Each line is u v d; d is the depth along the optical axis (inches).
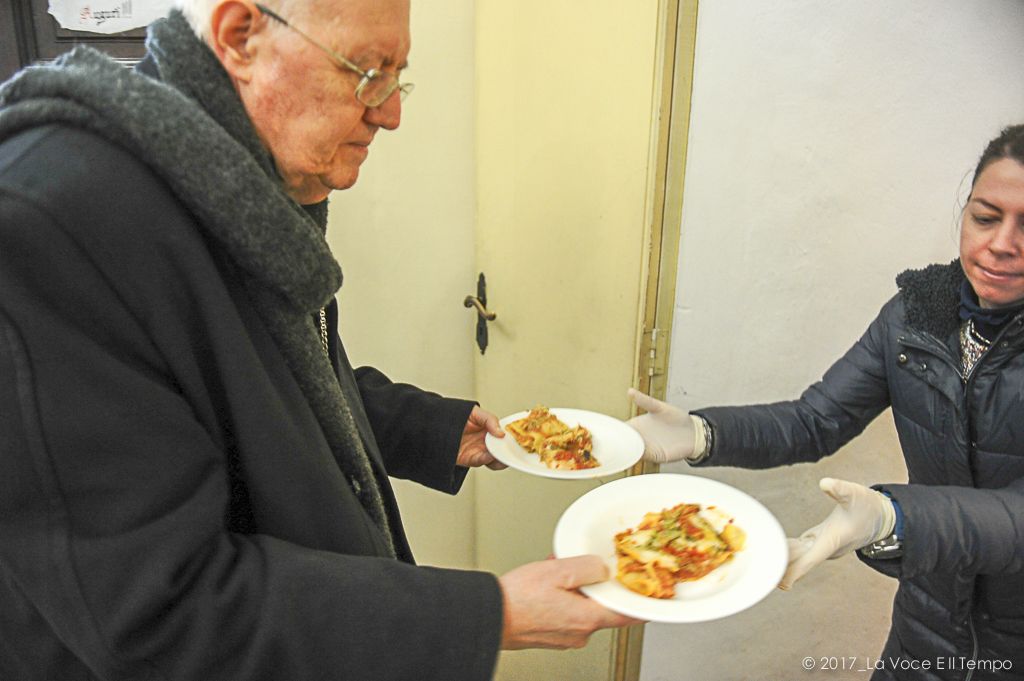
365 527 27.6
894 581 30.2
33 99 21.8
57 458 19.8
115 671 21.0
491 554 76.3
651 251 42.4
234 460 25.2
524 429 41.8
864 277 28.8
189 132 22.2
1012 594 25.8
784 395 34.3
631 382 46.8
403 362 74.4
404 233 70.0
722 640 41.5
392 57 25.6
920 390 27.2
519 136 58.7
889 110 26.2
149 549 20.6
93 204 20.5
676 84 38.9
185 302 22.7
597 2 45.3
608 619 25.6
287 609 21.9
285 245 24.5
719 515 30.8
